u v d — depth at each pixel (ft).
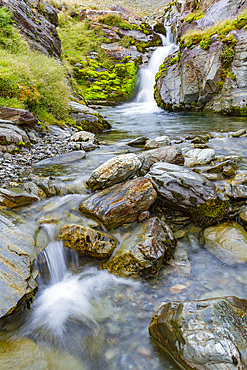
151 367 6.44
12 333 7.50
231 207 12.42
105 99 59.16
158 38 78.69
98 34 77.10
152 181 13.20
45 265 9.96
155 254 9.62
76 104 33.40
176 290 8.89
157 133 29.22
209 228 11.66
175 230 11.91
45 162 19.11
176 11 77.71
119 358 6.79
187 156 18.19
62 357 6.84
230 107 37.50
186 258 10.32
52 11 52.85
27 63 29.30
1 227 10.32
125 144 24.36
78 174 16.87
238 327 5.99
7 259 8.79
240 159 18.56
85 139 24.11
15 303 7.78
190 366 5.62
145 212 11.99
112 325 7.81
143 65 70.33
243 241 10.39
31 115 22.86
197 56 42.14
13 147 19.75
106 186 13.55
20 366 6.20
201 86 41.81
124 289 9.17
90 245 10.41
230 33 38.42
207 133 27.45
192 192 12.42
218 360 5.38
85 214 12.05
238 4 41.73
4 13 32.17
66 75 43.60
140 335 7.38
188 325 6.09
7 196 12.35
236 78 37.27
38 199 13.35
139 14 105.70
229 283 9.02
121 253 9.96
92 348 7.13
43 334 7.59
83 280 9.85
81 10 84.64
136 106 56.44
